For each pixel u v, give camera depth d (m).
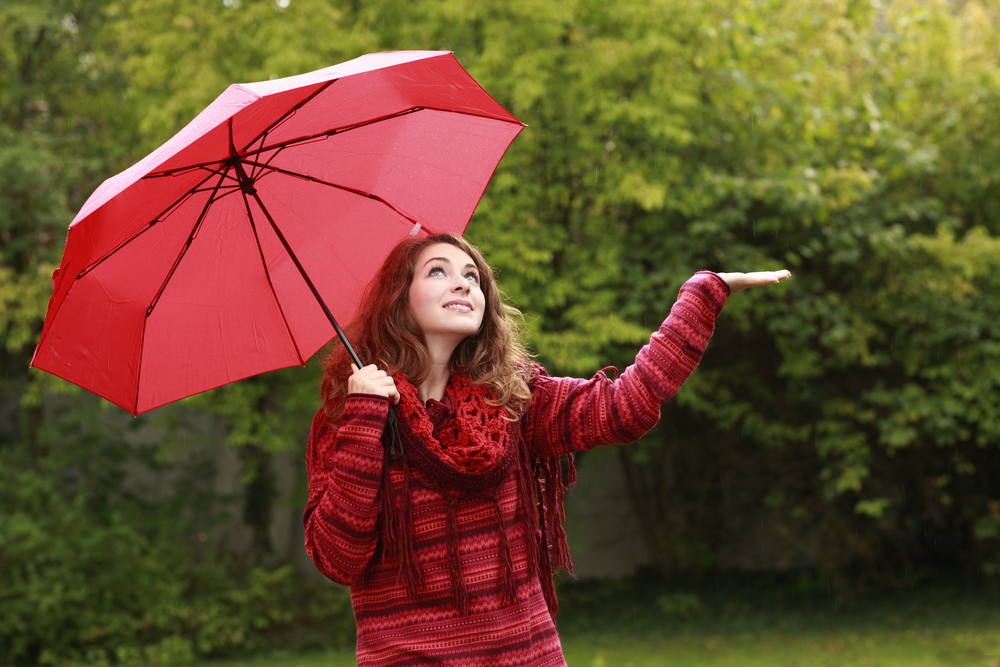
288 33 7.08
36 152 8.25
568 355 7.34
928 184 9.02
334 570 1.63
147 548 9.27
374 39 7.28
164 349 1.94
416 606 1.65
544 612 1.73
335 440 1.73
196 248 1.93
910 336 8.75
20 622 7.98
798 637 8.80
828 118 8.01
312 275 2.05
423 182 2.10
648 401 1.74
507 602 1.66
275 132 1.85
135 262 1.86
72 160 8.55
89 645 8.41
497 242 7.28
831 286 8.85
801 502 10.57
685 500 11.34
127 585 8.62
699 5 7.54
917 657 7.77
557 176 8.02
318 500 1.75
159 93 8.23
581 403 1.78
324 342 2.06
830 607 9.98
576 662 8.05
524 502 1.73
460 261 1.84
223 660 8.73
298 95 1.70
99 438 10.32
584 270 7.67
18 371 10.33
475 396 1.75
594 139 7.61
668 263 7.86
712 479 11.16
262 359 2.02
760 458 10.72
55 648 8.21
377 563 1.69
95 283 1.83
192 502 10.59
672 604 10.18
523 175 7.71
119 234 1.74
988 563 10.05
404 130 2.06
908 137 8.77
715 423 11.00
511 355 1.84
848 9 8.90
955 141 9.04
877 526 10.88
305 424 8.64
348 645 9.26
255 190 1.93
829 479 10.19
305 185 2.03
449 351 1.82
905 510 10.98
